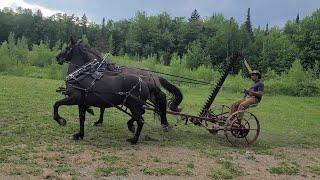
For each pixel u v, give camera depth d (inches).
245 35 3786.9
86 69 493.4
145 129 604.4
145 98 509.4
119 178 378.9
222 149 513.7
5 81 1152.2
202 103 1019.9
